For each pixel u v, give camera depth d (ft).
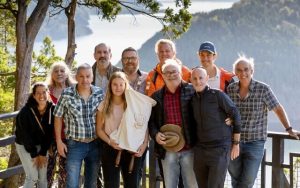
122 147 15.81
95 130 16.30
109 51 18.37
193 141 15.75
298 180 17.02
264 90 16.03
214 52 16.90
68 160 16.28
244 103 16.19
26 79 45.42
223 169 15.20
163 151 16.01
